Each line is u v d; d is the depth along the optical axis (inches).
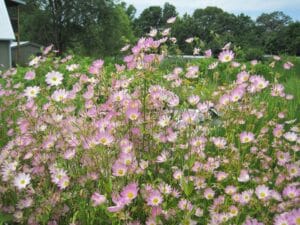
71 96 131.8
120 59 361.4
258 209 103.3
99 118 123.5
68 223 105.7
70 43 1893.5
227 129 138.1
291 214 86.0
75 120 121.6
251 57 433.7
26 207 107.5
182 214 101.2
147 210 98.8
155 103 124.3
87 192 105.7
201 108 130.6
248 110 139.8
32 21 1833.2
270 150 149.0
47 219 101.4
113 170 102.3
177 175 108.8
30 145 122.7
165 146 125.0
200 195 108.6
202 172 113.8
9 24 1099.3
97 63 136.9
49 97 134.3
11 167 111.9
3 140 148.3
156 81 136.2
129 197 93.2
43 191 111.6
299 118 188.2
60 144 117.5
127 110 115.3
